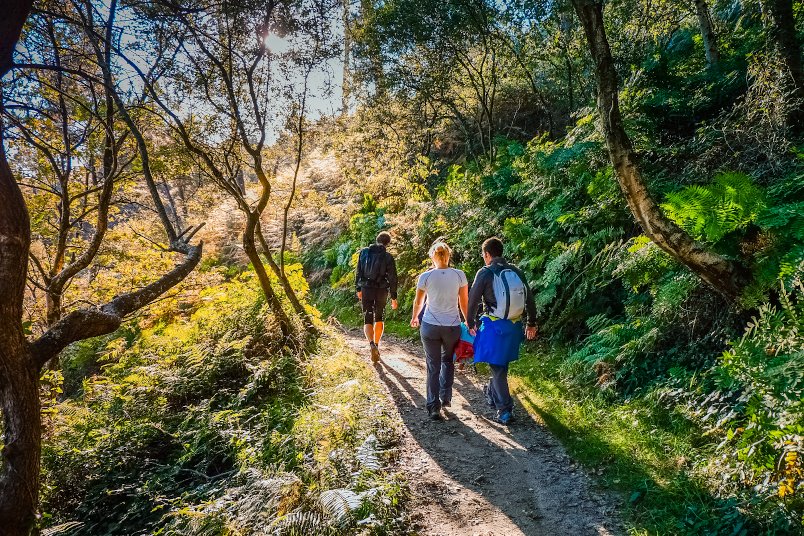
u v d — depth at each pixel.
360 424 4.20
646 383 4.52
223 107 6.05
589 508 3.17
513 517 3.13
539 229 7.35
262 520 3.04
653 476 3.33
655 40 9.93
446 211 10.20
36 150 7.02
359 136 11.73
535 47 11.04
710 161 5.41
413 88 11.54
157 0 4.11
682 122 6.81
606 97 3.65
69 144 6.70
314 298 13.67
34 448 2.50
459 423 4.60
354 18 7.30
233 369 6.11
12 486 2.41
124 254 8.98
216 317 7.25
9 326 2.35
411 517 3.13
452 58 11.07
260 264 6.54
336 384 5.25
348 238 14.05
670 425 3.88
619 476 3.45
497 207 9.30
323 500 2.87
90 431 5.15
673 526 2.81
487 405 5.04
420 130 13.09
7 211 2.29
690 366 4.29
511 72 12.21
